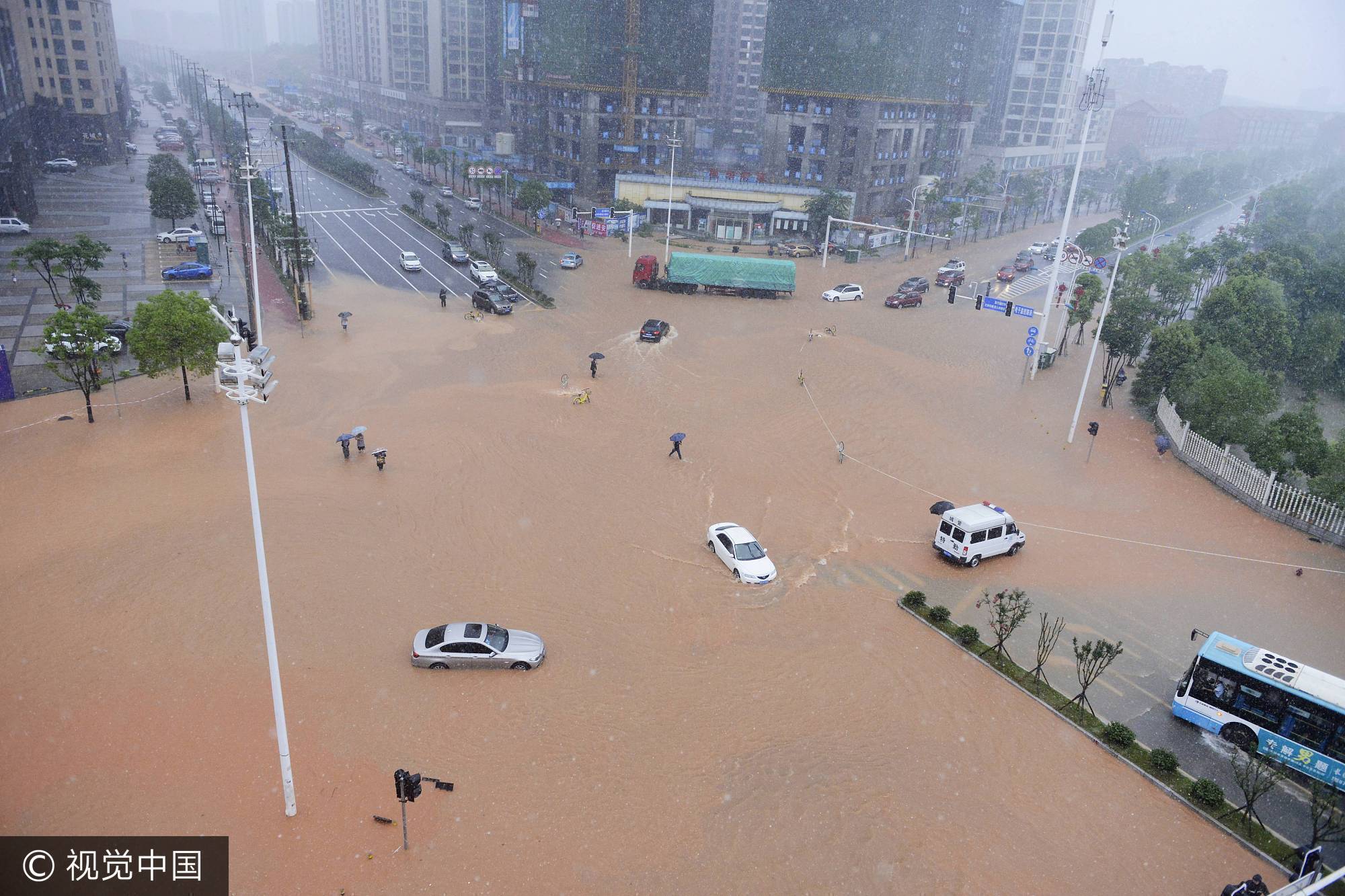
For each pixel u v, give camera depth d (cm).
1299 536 3759
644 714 2372
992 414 5116
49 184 10750
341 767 2128
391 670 2514
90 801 1997
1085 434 4888
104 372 4903
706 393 5153
